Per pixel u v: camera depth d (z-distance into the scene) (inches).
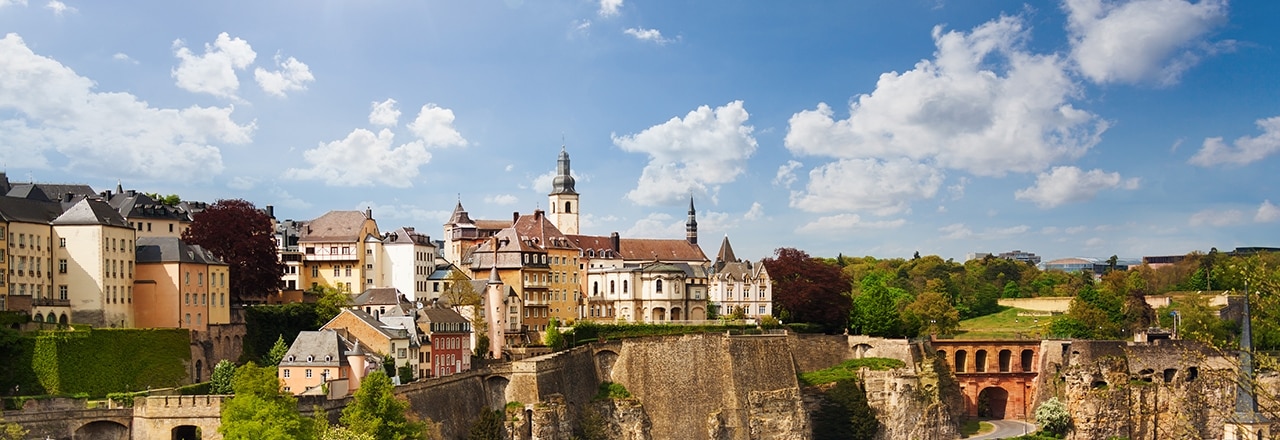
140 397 5462.6
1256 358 2659.9
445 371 7603.4
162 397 5393.7
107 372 6082.7
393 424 5477.4
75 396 5767.7
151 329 6392.7
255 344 7263.8
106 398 5925.2
